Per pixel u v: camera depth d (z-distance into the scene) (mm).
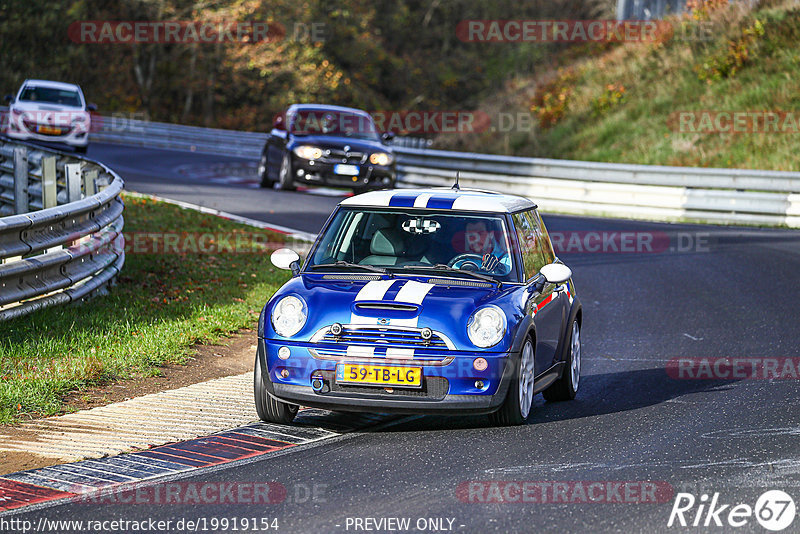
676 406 30062
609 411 29625
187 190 89500
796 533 18859
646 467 23203
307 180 89000
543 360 29422
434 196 30547
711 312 46875
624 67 133000
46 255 37719
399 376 25703
